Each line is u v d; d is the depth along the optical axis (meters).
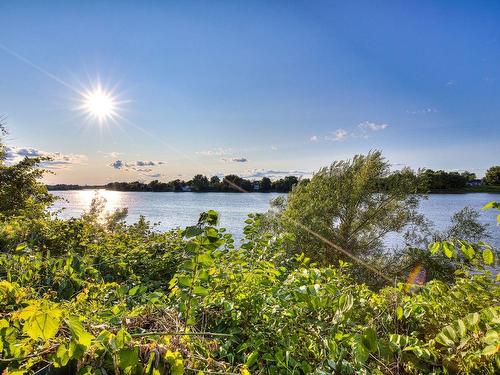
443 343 2.00
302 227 12.20
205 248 2.15
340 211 13.55
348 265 3.99
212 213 2.15
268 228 12.61
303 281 2.95
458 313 2.43
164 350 1.61
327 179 14.34
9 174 12.26
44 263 3.66
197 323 2.68
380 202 13.26
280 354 2.10
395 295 2.67
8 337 1.46
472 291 2.46
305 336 2.39
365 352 1.83
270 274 3.23
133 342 1.60
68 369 1.48
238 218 31.11
